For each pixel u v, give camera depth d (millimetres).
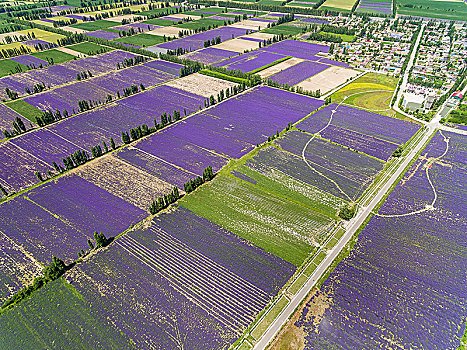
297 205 101875
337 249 87250
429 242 89375
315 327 69750
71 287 78312
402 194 105938
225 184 111000
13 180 114188
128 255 86125
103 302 75000
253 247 87938
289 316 71688
